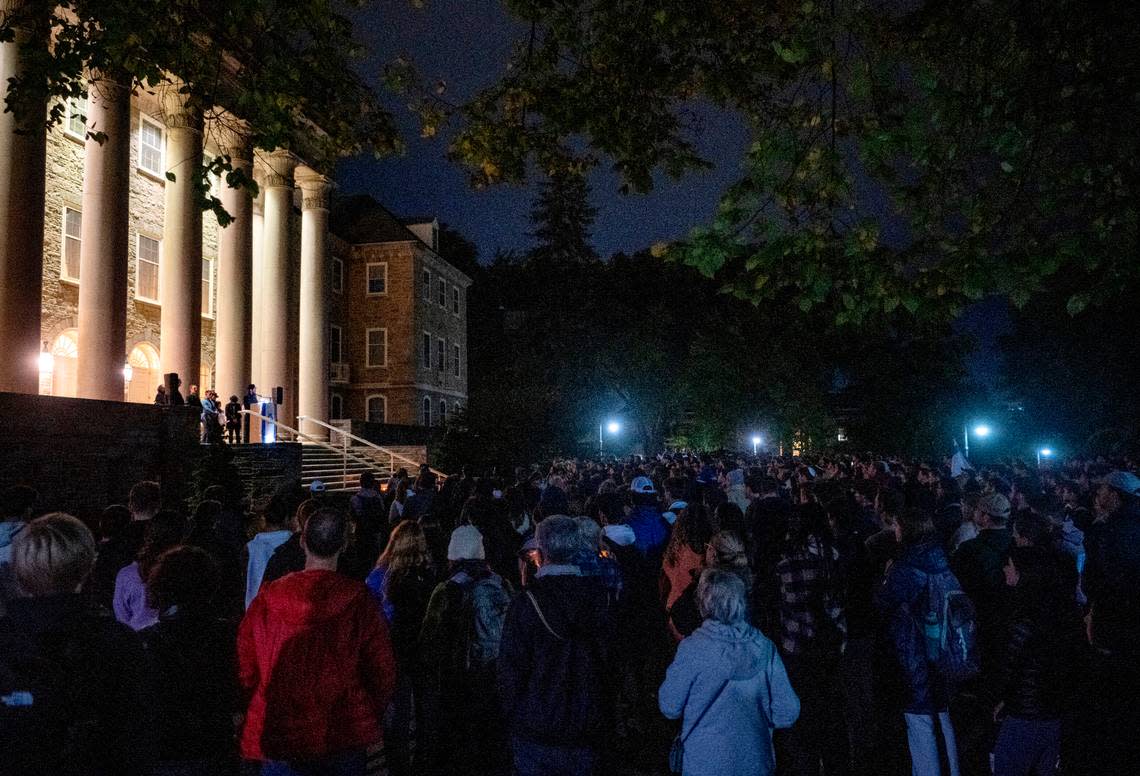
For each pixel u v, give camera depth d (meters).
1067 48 5.29
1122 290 4.72
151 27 6.27
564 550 3.84
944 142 5.22
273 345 26.84
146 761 2.76
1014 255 4.70
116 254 18.48
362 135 7.88
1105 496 5.28
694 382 45.53
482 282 67.25
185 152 21.38
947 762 4.62
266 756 3.45
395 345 42.12
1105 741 4.43
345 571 5.54
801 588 5.45
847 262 5.21
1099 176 4.79
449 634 5.13
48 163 21.09
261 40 6.84
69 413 14.16
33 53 6.21
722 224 5.21
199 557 3.52
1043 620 4.34
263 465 19.41
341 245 41.62
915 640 4.66
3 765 2.43
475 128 7.97
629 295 64.50
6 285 15.40
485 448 28.25
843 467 16.17
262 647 3.52
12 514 5.40
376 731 3.62
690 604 5.00
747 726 3.41
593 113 7.52
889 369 48.75
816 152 5.13
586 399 47.38
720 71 6.94
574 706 3.63
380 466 26.11
